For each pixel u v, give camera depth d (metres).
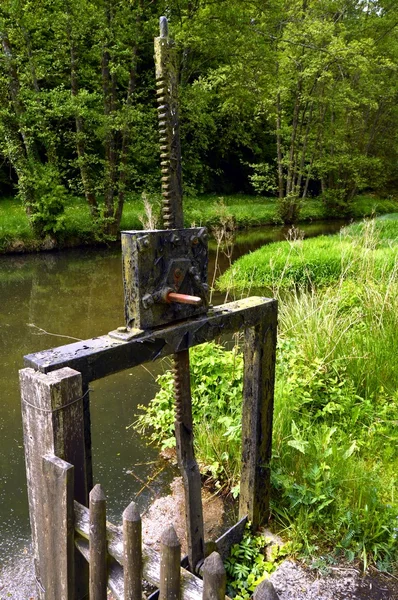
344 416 2.99
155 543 2.26
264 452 2.09
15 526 2.46
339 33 15.95
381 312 3.79
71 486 1.15
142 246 1.35
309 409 3.06
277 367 3.26
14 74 10.77
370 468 2.55
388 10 19.02
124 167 11.90
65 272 9.35
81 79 11.94
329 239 10.47
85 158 11.84
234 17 11.50
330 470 2.31
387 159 24.30
